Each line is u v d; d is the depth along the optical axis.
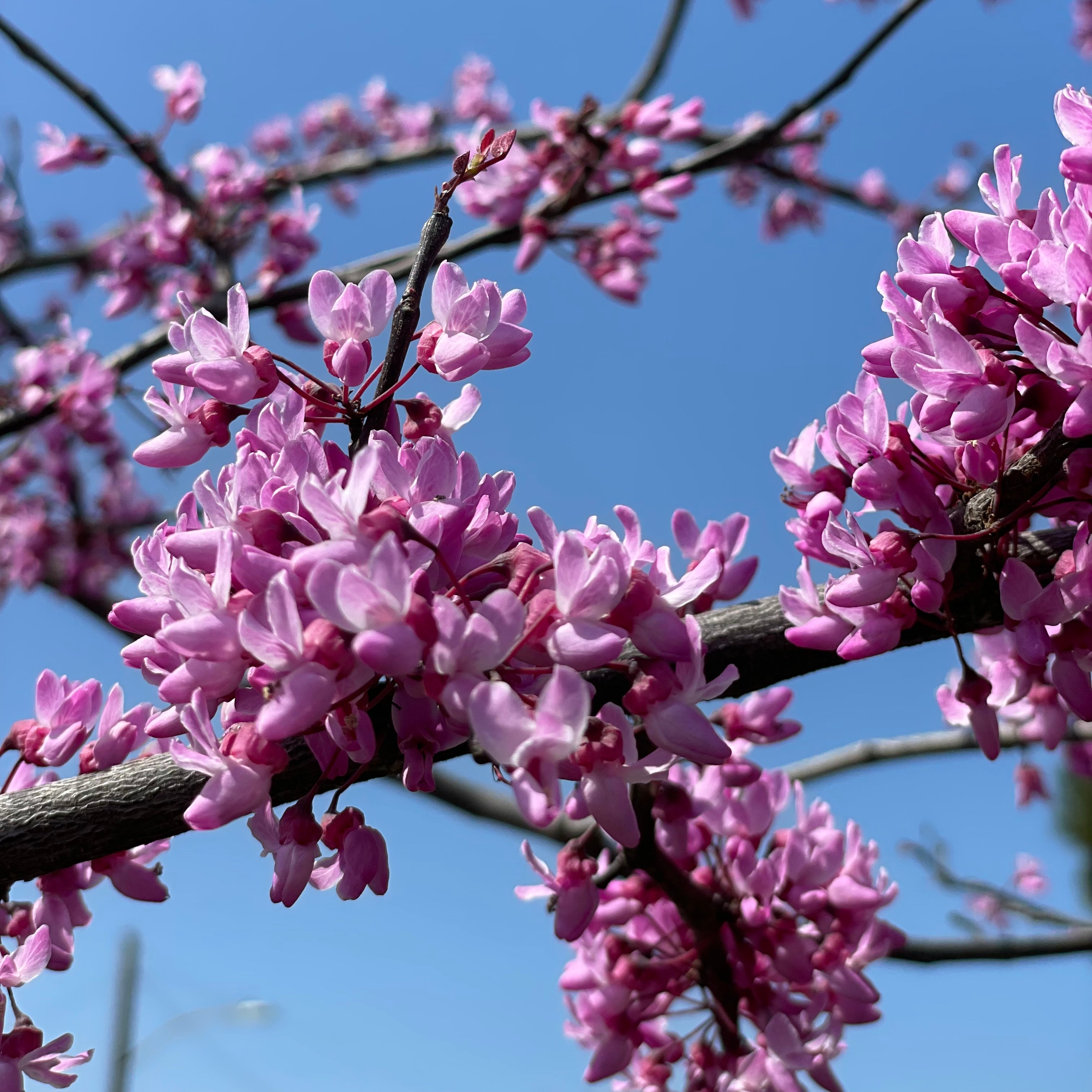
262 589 0.11
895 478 0.14
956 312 0.13
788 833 0.19
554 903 0.17
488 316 0.13
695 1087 0.18
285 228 0.33
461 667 0.11
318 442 0.12
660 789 0.17
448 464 0.12
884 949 0.19
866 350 0.13
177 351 0.14
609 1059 0.18
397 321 0.13
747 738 0.17
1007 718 0.19
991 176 0.14
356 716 0.11
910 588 0.14
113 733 0.15
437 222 0.13
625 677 0.14
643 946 0.19
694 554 0.16
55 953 0.15
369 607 0.11
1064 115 0.13
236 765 0.12
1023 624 0.13
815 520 0.14
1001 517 0.14
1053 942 0.26
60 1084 0.14
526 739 0.10
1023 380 0.13
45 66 0.33
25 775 0.15
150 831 0.14
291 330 0.32
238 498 0.12
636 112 0.33
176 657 0.12
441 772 0.33
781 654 0.15
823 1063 0.18
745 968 0.18
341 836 0.12
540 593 0.11
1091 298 0.12
